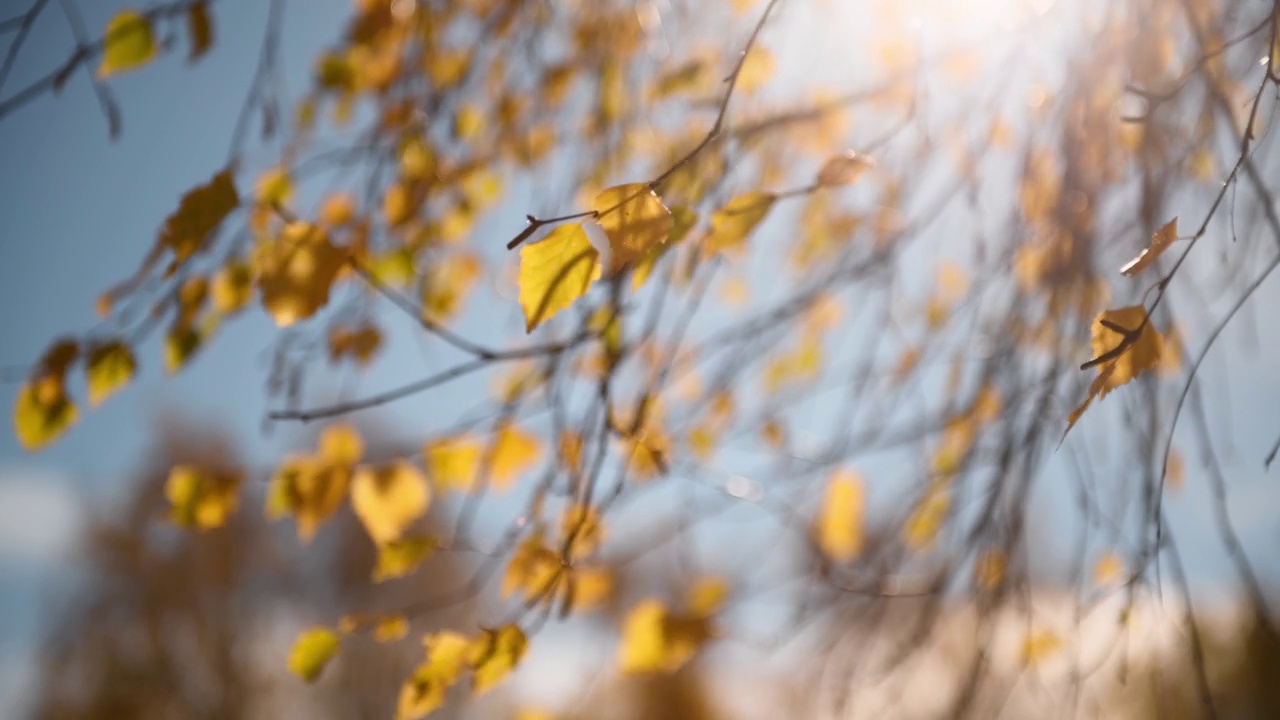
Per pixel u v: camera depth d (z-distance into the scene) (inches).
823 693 48.1
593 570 40.8
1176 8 38.7
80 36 33.7
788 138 45.7
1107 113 39.9
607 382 36.1
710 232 35.2
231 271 38.0
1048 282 42.6
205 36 35.9
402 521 38.2
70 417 36.8
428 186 40.4
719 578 42.8
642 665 40.7
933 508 46.8
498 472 39.0
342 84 41.8
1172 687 40.6
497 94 45.2
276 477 38.0
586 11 45.3
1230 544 37.8
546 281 30.2
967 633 46.1
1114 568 44.5
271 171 39.6
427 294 43.6
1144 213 39.7
